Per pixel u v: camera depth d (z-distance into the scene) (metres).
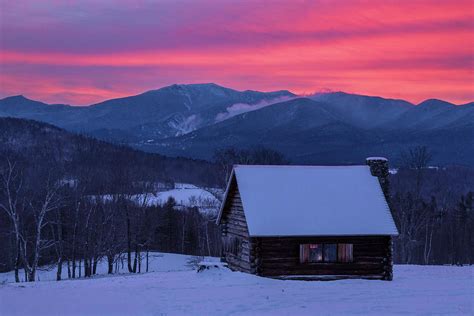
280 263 34.16
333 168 38.84
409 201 76.62
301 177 37.91
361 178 38.34
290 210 35.28
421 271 42.50
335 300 26.62
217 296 27.55
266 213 34.88
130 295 28.09
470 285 32.19
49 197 52.38
